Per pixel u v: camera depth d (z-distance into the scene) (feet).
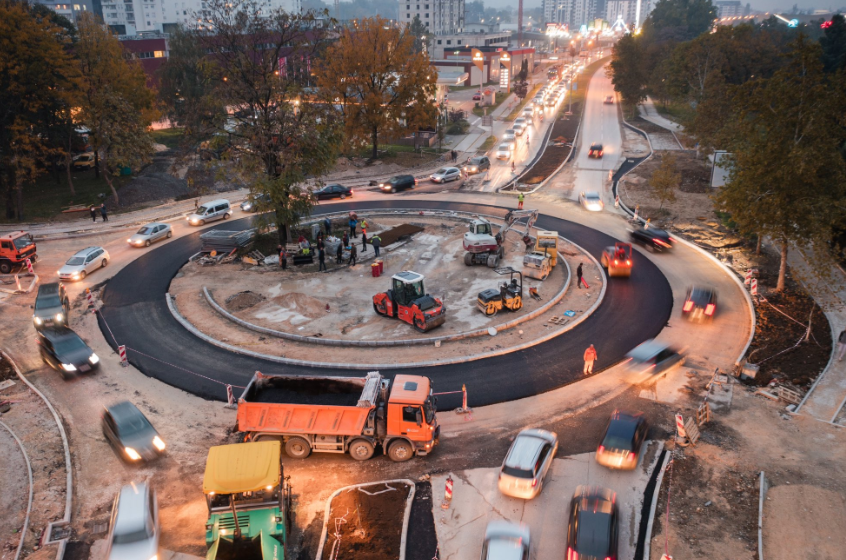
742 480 64.80
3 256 135.13
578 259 140.26
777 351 93.45
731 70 281.95
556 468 67.62
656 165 229.86
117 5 644.69
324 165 147.23
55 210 187.11
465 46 533.96
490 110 370.53
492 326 104.53
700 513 60.23
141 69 230.27
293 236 158.20
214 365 93.25
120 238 162.81
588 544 52.80
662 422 76.13
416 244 151.74
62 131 191.52
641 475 66.33
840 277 120.57
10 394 85.97
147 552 53.62
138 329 106.83
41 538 58.13
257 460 53.98
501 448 71.61
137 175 223.92
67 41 213.87
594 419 77.30
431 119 250.78
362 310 113.39
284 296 118.62
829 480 64.13
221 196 208.23
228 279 130.31
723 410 78.59
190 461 70.03
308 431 67.92
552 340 99.96
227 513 53.26
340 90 232.32
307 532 58.75
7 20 166.09
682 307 112.57
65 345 93.04
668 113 342.44
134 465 69.21
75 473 68.23
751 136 107.86
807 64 100.53
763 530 57.36
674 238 154.10
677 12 648.38
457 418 77.97
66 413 80.79
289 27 137.59
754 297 115.03
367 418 67.67
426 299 103.76
